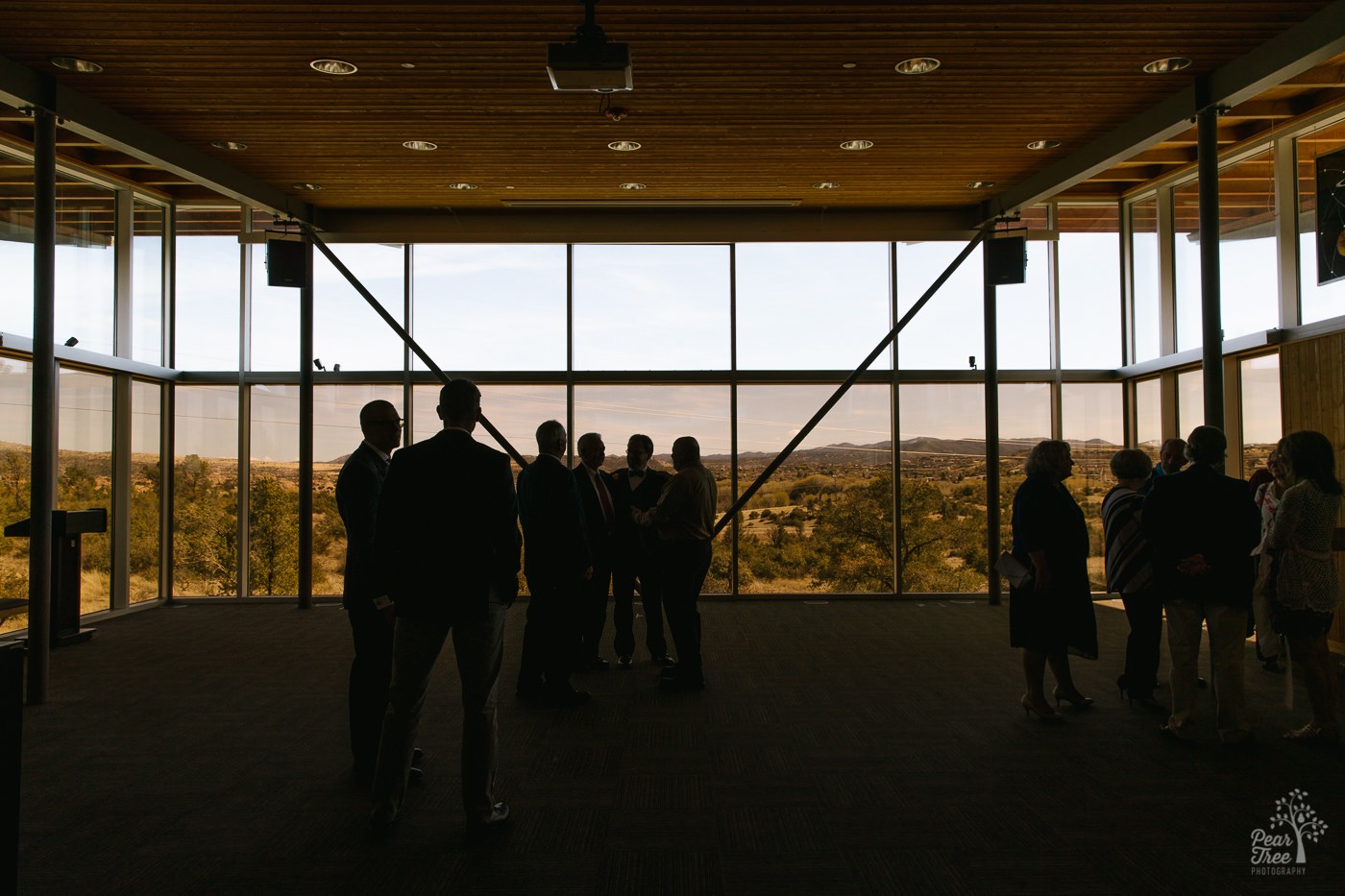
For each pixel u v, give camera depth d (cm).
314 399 873
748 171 703
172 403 868
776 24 448
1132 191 852
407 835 303
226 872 274
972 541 875
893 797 336
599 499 553
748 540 878
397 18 439
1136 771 362
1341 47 439
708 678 535
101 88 527
